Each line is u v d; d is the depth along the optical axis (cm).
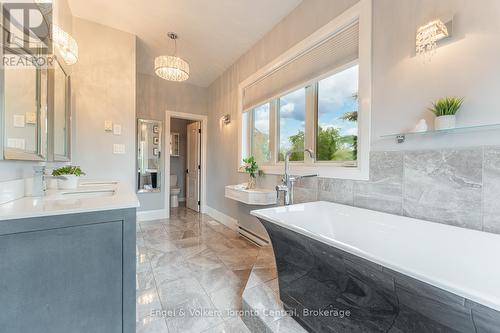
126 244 109
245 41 304
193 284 192
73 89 259
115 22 268
